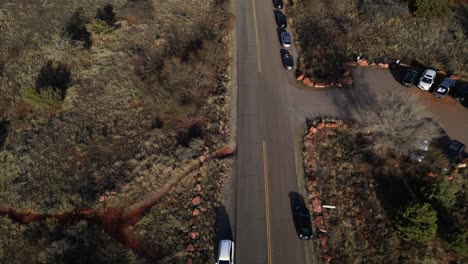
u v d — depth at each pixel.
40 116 40.19
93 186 35.31
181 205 34.47
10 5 52.09
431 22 50.94
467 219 32.62
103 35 47.28
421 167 36.06
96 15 51.12
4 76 43.56
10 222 33.28
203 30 49.88
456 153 37.09
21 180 35.59
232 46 48.19
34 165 36.47
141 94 42.06
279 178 36.50
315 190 35.19
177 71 43.59
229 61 46.31
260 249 32.12
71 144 38.06
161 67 44.75
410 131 35.34
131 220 33.91
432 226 30.14
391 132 35.41
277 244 32.41
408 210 30.67
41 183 35.38
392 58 47.16
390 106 37.00
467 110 42.16
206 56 45.44
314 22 51.12
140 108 41.16
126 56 46.06
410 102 37.03
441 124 40.84
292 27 50.91
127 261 31.05
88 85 42.97
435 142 38.97
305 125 40.53
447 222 32.62
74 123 39.69
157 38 48.38
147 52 46.78
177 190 35.41
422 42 48.88
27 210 34.31
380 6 51.31
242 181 36.19
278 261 31.48
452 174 35.72
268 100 42.69
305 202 34.91
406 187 35.19
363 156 37.44
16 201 34.31
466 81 44.59
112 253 31.42
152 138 38.56
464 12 52.44
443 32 49.84
